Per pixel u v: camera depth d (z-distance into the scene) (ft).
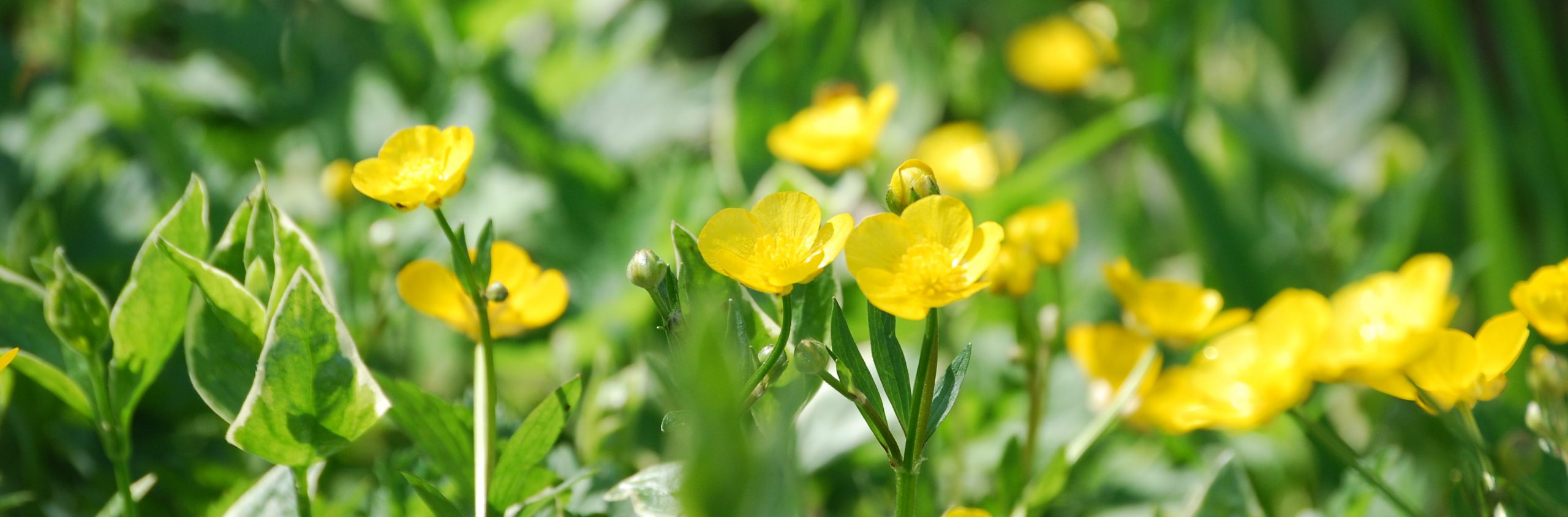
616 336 2.79
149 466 2.53
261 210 2.22
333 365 2.14
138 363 2.22
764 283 2.09
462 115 3.08
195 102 3.39
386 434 2.68
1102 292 3.37
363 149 3.14
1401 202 3.53
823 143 2.65
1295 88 4.45
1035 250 2.45
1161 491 2.70
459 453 2.25
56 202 2.81
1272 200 3.88
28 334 2.27
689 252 2.17
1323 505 2.77
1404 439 2.90
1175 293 2.42
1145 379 2.45
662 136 3.43
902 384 2.12
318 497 2.33
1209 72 4.22
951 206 2.10
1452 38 3.40
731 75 3.25
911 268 2.09
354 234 2.73
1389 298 2.44
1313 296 2.43
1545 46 3.76
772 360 2.10
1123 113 3.33
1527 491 2.28
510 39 3.69
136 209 2.76
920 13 4.12
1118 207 3.73
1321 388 2.89
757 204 2.12
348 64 3.57
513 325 2.30
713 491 1.87
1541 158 3.44
